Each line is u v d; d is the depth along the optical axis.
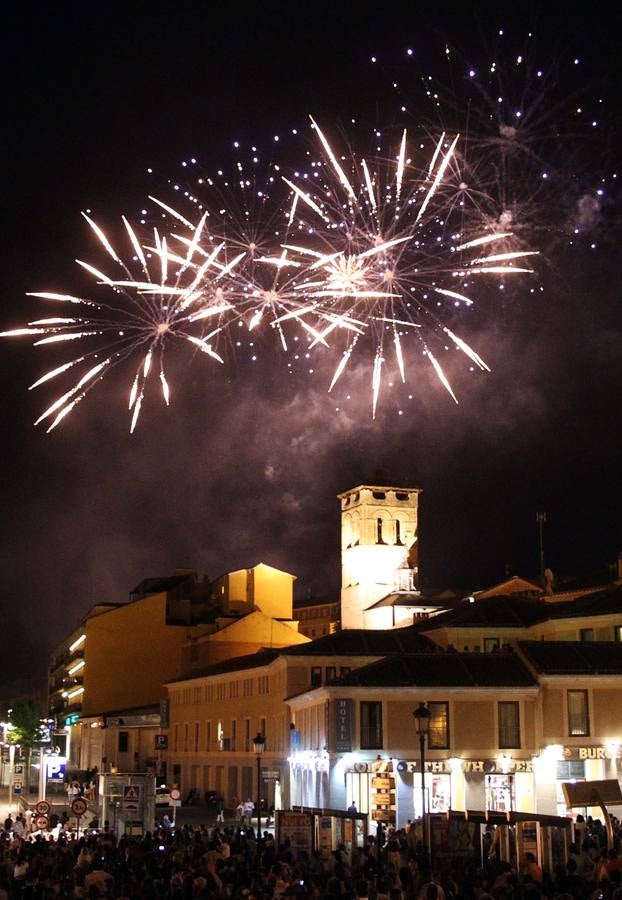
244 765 88.44
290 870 26.70
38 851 33.06
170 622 124.06
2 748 134.00
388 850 31.47
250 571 123.06
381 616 121.31
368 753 61.50
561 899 20.72
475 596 110.56
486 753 61.72
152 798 53.06
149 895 24.61
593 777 62.34
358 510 133.50
